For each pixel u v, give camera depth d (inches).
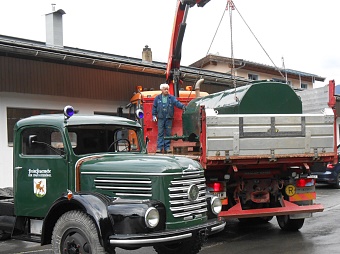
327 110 296.4
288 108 302.5
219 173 295.0
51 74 474.0
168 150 368.5
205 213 224.5
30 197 240.1
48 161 233.6
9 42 423.5
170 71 463.5
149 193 206.1
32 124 240.4
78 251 199.8
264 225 360.5
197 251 237.5
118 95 538.0
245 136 276.7
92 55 493.0
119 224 194.1
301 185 311.4
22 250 289.7
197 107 339.6
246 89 298.0
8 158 456.1
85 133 242.4
